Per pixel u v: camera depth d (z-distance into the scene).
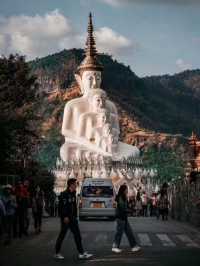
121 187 21.83
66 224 19.38
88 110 87.56
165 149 188.38
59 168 80.12
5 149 35.88
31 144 50.59
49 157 122.56
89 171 78.88
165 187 50.16
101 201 41.34
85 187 42.00
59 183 77.62
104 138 84.25
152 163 130.88
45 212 50.09
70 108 87.69
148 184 79.25
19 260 18.98
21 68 52.97
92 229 32.50
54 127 191.75
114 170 78.81
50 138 169.88
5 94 51.16
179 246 23.31
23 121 41.12
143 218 48.75
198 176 35.97
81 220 42.69
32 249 22.47
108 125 85.06
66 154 85.50
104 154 82.94
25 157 49.38
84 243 24.69
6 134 35.47
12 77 52.72
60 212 19.52
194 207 35.75
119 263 17.80
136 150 86.56
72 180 19.73
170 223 38.97
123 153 84.88
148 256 19.73
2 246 23.53
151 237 27.38
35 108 52.88
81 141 85.25
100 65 92.81
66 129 87.19
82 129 86.00
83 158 82.12
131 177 78.75
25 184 27.86
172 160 134.88
